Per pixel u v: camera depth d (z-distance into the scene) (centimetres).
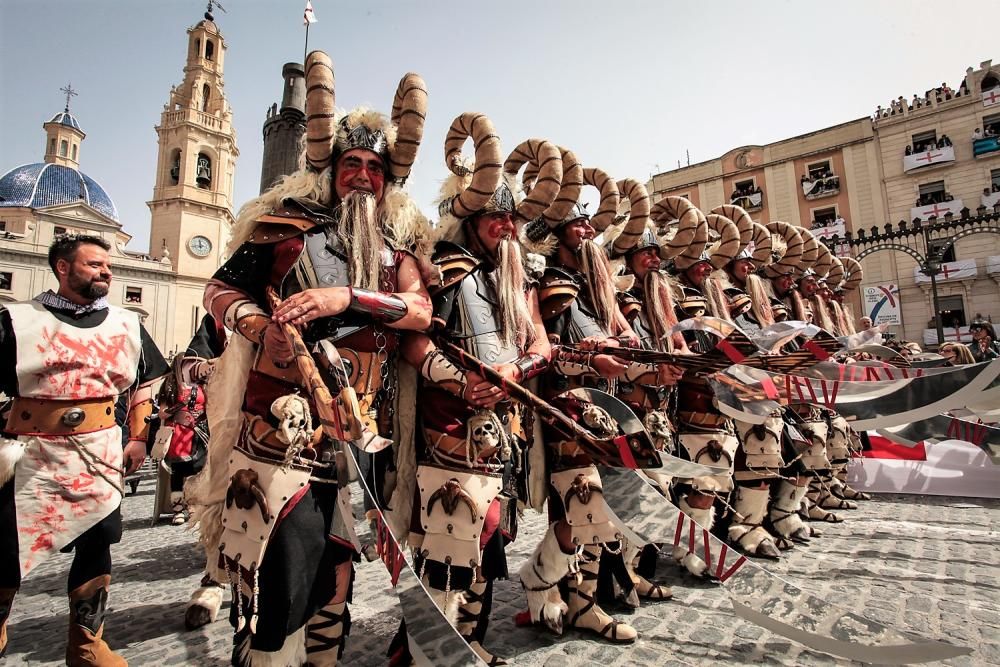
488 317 207
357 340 171
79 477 211
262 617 138
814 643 184
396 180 197
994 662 204
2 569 197
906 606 260
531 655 218
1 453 199
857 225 2538
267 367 156
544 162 245
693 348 339
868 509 489
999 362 227
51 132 4859
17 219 3694
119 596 297
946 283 2283
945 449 521
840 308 598
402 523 202
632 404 284
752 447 349
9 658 225
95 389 219
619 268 330
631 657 215
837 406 266
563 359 228
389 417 197
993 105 2344
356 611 270
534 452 239
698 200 2905
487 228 222
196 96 4066
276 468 145
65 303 223
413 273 190
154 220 3866
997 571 309
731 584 204
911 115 2492
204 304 168
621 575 270
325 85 180
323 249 168
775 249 488
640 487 207
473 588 196
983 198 2303
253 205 183
